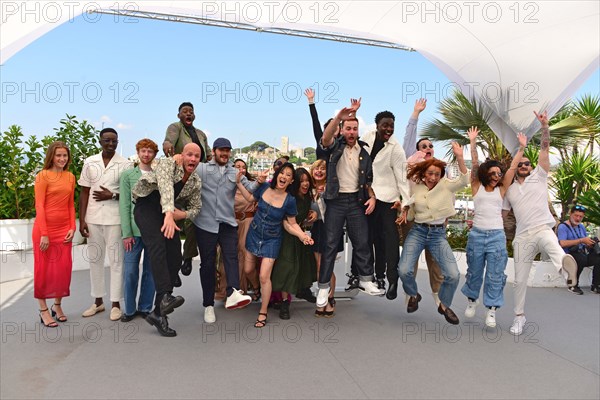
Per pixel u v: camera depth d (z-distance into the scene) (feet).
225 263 13.85
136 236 13.82
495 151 32.27
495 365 11.07
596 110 32.94
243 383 9.74
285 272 14.34
